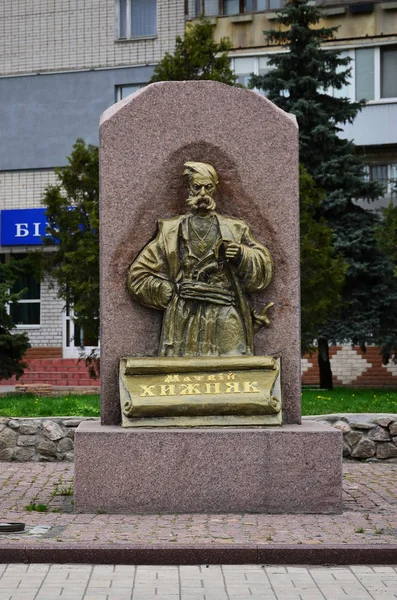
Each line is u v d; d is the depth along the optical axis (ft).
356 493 31.35
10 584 20.47
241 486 27.43
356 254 73.87
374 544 22.70
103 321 30.09
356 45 90.12
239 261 29.86
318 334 68.03
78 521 25.86
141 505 27.35
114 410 29.76
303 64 76.33
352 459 39.45
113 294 30.12
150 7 92.73
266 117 30.32
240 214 30.48
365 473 36.27
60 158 93.71
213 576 21.26
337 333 72.38
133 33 92.99
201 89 30.27
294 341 30.27
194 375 28.78
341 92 90.84
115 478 27.37
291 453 27.45
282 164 30.32
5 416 41.01
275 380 28.78
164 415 28.19
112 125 30.17
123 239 30.12
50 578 20.99
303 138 73.97
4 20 94.84
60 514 27.07
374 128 90.33
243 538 23.45
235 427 27.99
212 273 30.17
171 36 91.81
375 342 75.31
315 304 61.87
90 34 93.35
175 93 30.25
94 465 27.43
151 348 30.14
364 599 19.34
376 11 89.71
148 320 30.22
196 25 63.16
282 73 76.02
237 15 90.43
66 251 63.52
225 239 29.91
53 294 92.12
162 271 30.09
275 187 30.35
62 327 91.97
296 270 30.37
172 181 30.30
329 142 74.59
